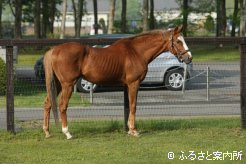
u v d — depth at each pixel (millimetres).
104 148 11508
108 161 10438
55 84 12422
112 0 44688
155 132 13219
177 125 13875
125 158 10680
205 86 22719
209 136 12711
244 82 13398
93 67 12297
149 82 21641
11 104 12875
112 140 12320
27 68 23422
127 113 13219
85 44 12922
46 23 61938
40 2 57250
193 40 13219
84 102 17969
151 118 14977
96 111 16281
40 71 19406
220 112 16281
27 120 14867
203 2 58844
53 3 62406
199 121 14430
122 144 11891
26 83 19031
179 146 11656
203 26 60562
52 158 10703
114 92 21141
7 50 12766
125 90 13141
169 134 12945
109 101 18578
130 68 12516
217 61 35406
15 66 18766
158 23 60750
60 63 12172
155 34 12719
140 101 18500
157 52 12750
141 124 13805
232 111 16500
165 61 21734
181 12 58406
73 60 12188
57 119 12375
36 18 53969
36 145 11812
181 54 12586
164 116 15445
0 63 18562
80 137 12641
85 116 15312
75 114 15688
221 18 54281
